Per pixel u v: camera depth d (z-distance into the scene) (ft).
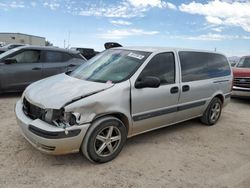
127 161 12.85
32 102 11.95
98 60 15.87
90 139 11.66
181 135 17.04
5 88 24.50
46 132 10.74
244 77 29.07
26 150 13.17
